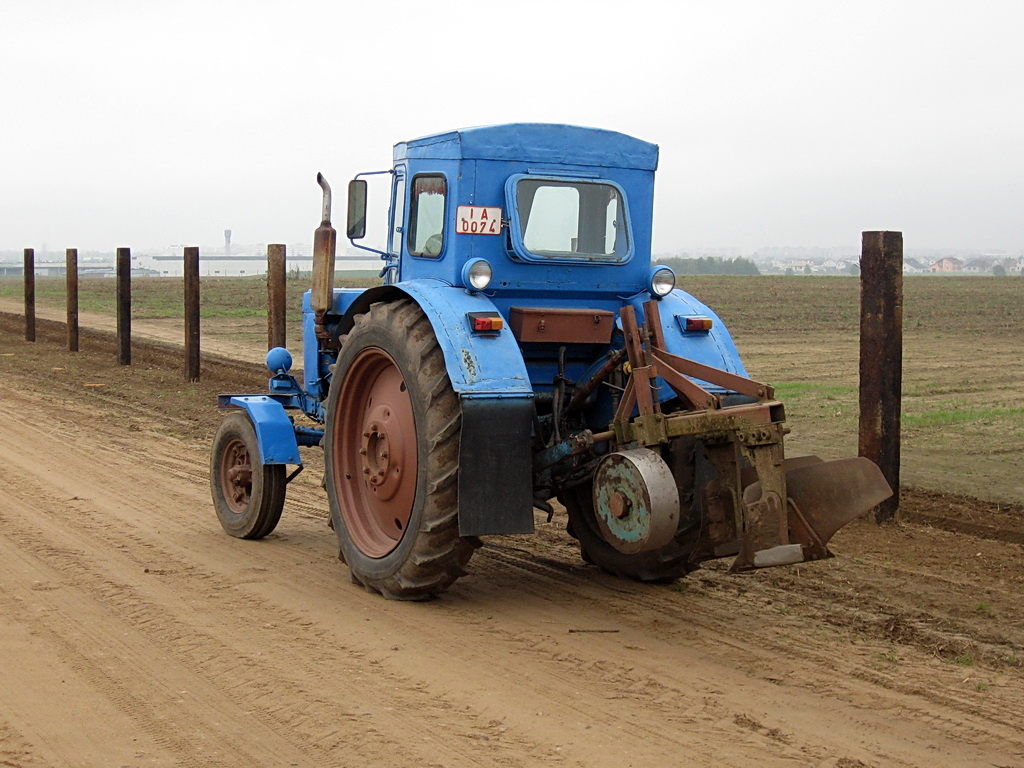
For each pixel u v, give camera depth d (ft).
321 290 26.37
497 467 20.11
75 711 15.99
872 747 14.83
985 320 105.81
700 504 20.61
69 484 34.19
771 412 17.90
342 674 17.60
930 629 20.13
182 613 20.94
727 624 20.53
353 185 25.62
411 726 15.46
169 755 14.49
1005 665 18.26
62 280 284.82
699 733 15.25
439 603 21.98
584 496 24.59
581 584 23.52
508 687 17.06
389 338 21.76
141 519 29.63
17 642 19.04
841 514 18.78
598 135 22.43
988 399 51.34
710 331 22.22
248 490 27.84
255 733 15.21
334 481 23.88
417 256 23.24
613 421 20.89
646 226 22.95
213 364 71.00
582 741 14.94
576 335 22.13
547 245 22.11
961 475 34.01
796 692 16.92
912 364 67.41
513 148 21.72
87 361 75.15
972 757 14.55
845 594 22.49
